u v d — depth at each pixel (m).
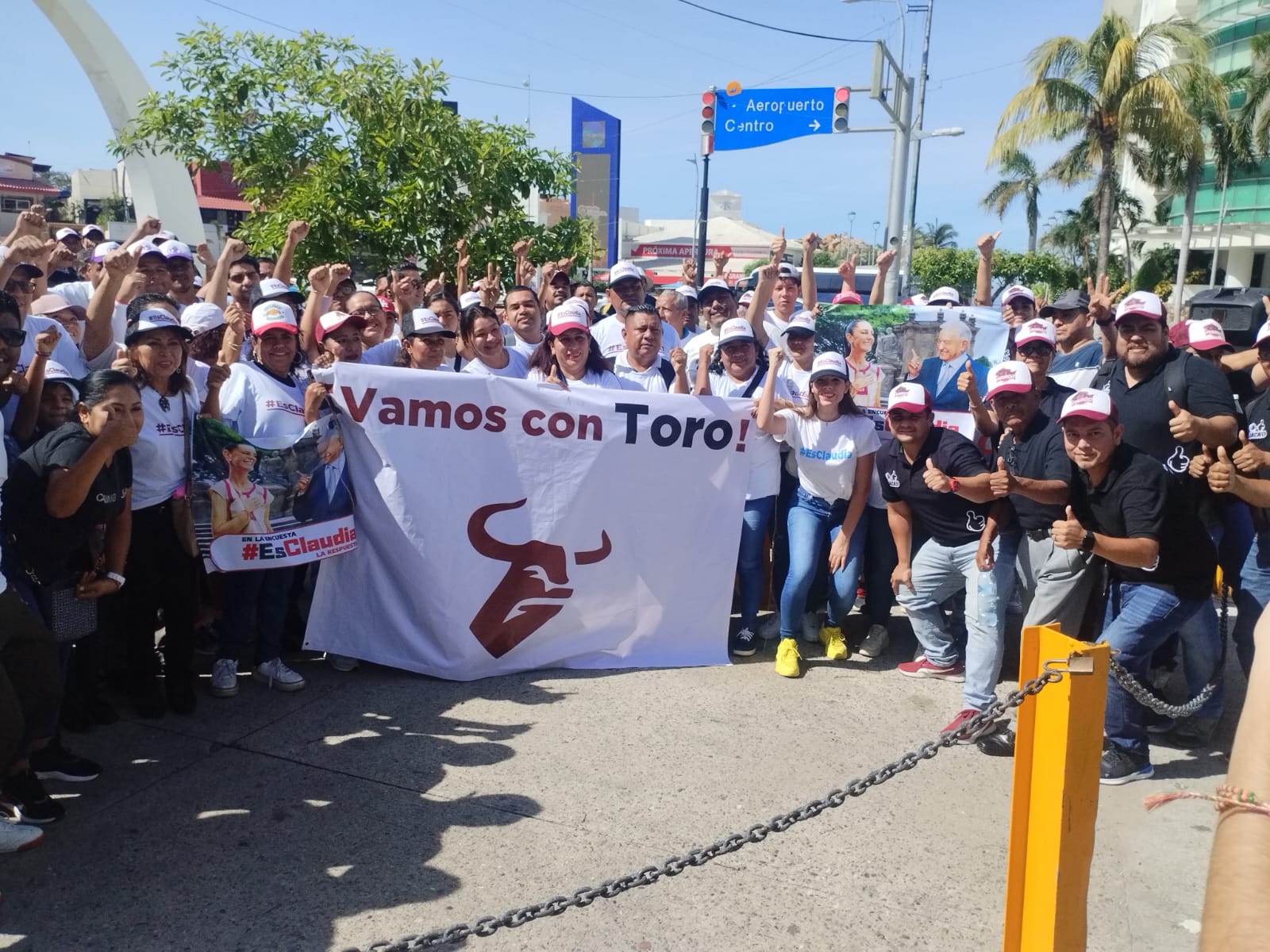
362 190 7.93
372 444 4.72
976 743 4.23
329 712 4.43
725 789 3.81
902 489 4.74
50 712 3.34
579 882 3.19
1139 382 4.62
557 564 4.94
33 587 3.49
